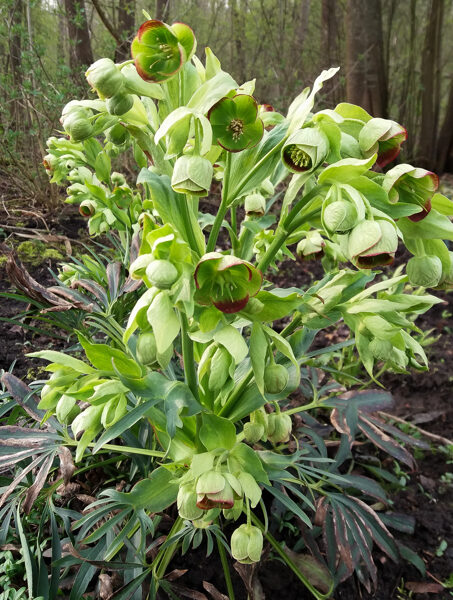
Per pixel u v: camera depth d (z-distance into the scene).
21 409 0.34
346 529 0.31
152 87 0.24
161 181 0.24
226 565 0.30
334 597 0.34
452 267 0.24
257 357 0.24
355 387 0.55
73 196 0.43
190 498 0.24
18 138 0.91
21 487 0.32
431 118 1.48
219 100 0.22
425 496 0.43
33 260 0.71
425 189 0.22
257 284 0.21
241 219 0.93
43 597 0.27
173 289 0.21
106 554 0.26
